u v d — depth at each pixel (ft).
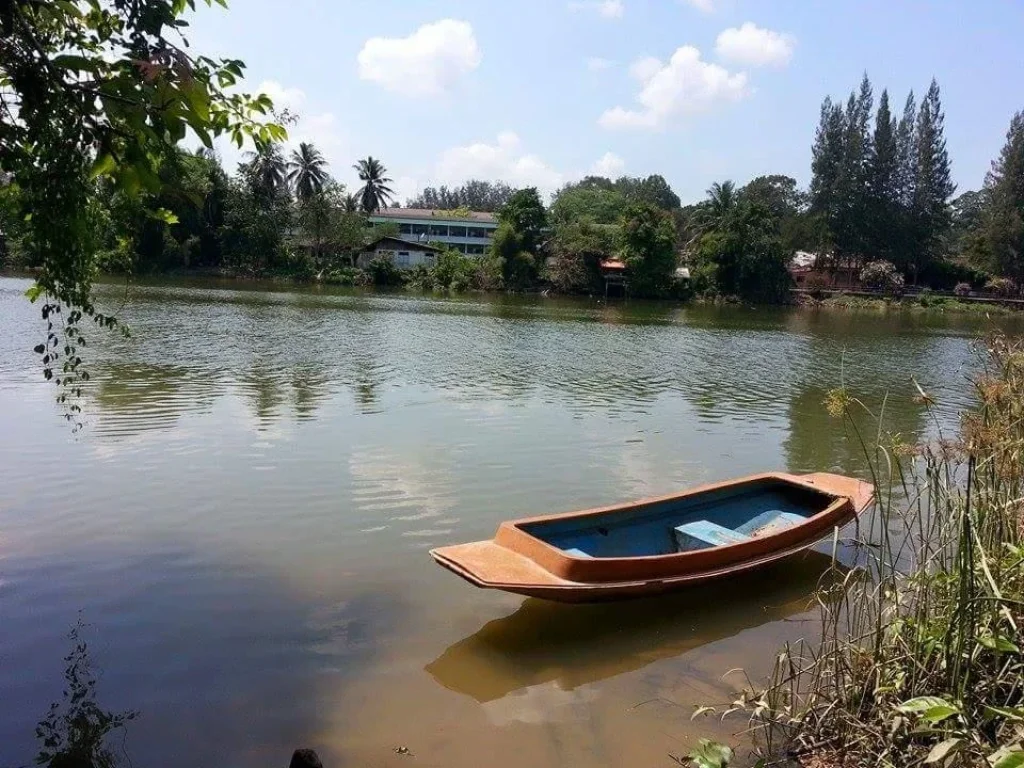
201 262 229.86
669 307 197.88
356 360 70.74
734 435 47.62
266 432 41.96
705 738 16.97
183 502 30.42
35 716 17.10
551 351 86.99
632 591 21.84
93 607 21.98
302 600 22.84
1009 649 14.08
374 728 17.12
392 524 29.01
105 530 27.45
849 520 27.50
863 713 16.15
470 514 30.48
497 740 16.87
